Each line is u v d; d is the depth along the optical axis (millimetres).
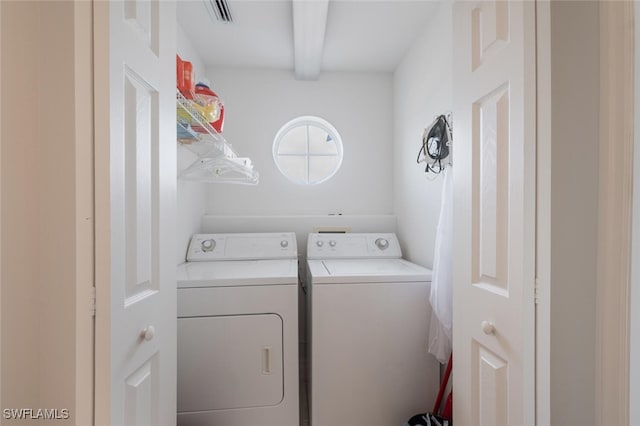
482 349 998
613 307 833
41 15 634
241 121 2605
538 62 781
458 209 1143
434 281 1511
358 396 1562
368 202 2703
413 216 2199
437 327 1530
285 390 1497
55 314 640
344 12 1849
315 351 1547
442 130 1584
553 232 937
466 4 1081
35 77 631
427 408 1587
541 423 788
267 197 2627
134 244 786
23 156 615
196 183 2309
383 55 2389
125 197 746
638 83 798
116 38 682
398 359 1582
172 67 1022
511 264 843
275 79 2633
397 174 2580
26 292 620
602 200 847
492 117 944
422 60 2020
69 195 640
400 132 2494
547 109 780
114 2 675
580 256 898
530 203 786
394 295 1586
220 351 1466
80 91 628
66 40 633
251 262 2066
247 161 2012
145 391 843
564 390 928
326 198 2680
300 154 2883
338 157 2834
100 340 647
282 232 2480
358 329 1566
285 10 1828
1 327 582
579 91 891
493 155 938
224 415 1461
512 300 837
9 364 594
